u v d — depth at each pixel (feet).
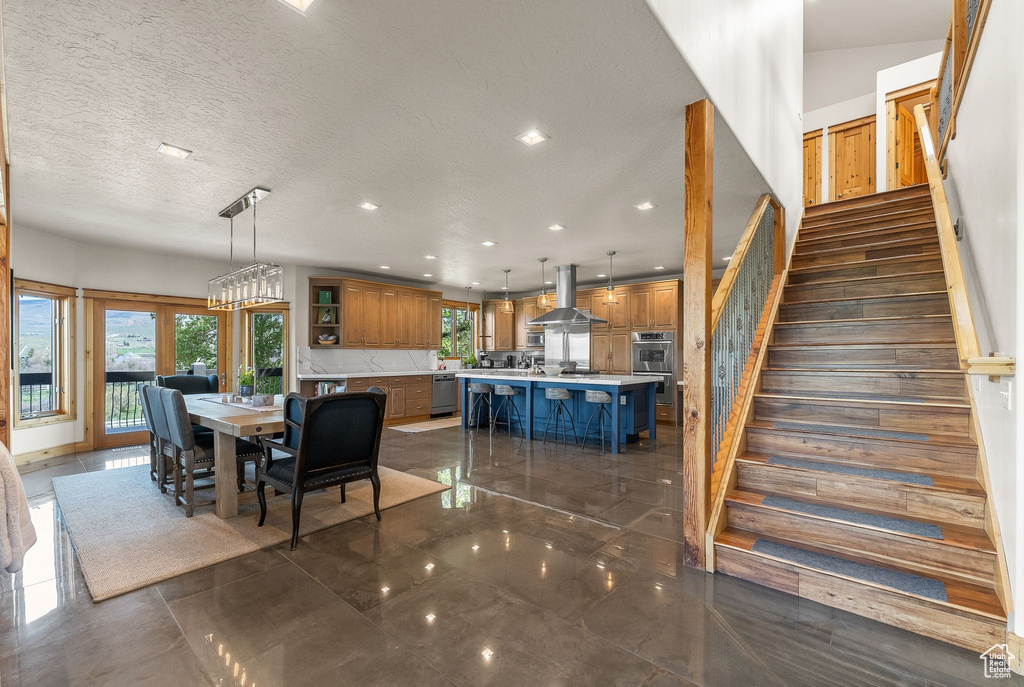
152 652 5.91
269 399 13.47
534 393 21.63
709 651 5.86
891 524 7.14
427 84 7.22
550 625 6.46
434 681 5.38
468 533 9.76
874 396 9.59
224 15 5.55
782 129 13.48
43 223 14.79
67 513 10.90
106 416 18.26
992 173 6.94
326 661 5.73
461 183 11.48
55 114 7.93
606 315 26.86
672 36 6.21
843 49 22.30
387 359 26.86
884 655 5.72
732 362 10.11
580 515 10.79
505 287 31.45
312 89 7.29
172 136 8.83
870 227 14.61
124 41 6.00
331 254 20.26
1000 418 6.28
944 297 10.59
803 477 8.38
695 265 8.00
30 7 5.29
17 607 6.95
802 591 7.06
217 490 10.67
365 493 12.39
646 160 10.18
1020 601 5.36
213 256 20.24
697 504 8.09
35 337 16.30
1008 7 6.21
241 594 7.32
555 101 7.79
